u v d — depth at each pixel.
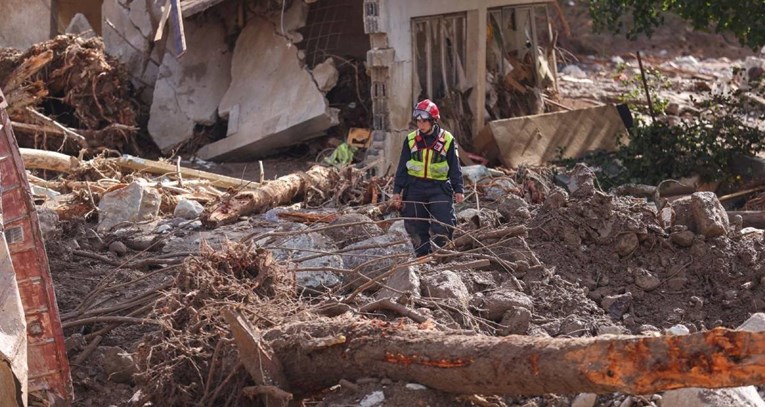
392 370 10.52
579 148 30.02
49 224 16.94
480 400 10.62
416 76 28.36
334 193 21.39
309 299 13.80
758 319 12.22
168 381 11.32
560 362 9.52
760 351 8.76
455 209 18.95
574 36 50.47
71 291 14.97
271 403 10.70
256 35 31.19
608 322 13.93
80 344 13.24
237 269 12.73
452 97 29.45
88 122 28.80
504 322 13.57
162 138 31.12
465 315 13.16
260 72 30.66
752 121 31.94
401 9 27.77
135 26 32.78
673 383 9.10
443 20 29.05
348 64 31.42
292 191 21.06
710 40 53.75
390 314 12.88
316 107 28.83
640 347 9.16
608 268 15.73
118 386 12.66
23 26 34.75
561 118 29.84
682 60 49.88
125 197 19.44
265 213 19.66
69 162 23.30
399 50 27.83
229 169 29.44
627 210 16.08
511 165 28.47
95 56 28.66
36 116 26.86
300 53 29.84
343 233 16.56
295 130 29.25
